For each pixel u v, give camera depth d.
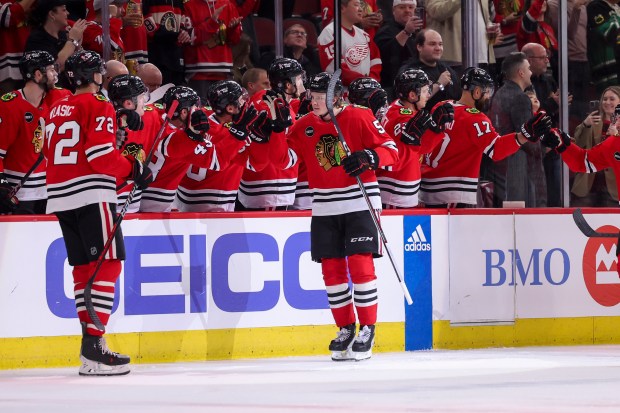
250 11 21.02
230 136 16.64
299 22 21.30
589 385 13.56
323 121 16.48
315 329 17.58
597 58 22.34
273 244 17.34
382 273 17.83
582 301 19.16
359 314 16.64
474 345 18.55
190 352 16.83
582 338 19.19
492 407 11.70
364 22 21.31
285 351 17.41
